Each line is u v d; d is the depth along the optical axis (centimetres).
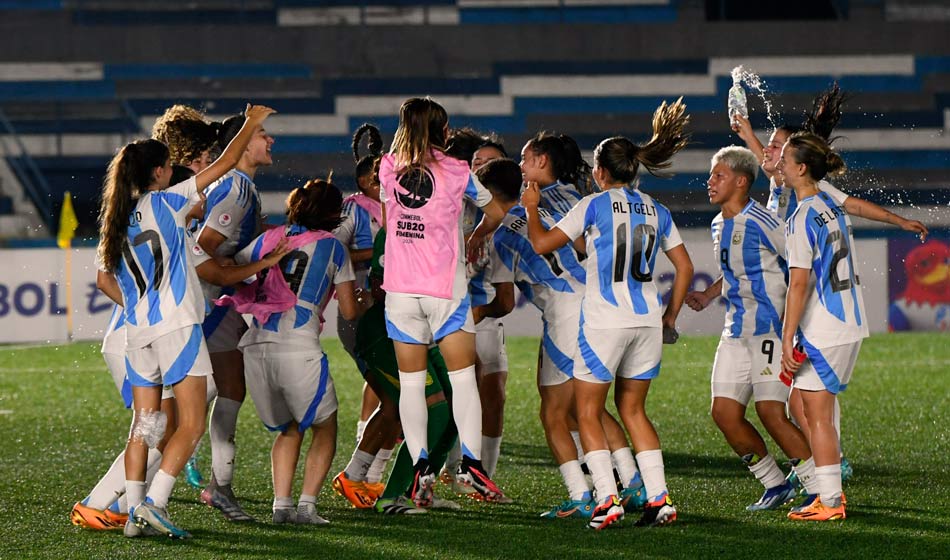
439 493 2067
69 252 5478
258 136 1875
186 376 1648
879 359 4256
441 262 1711
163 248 1645
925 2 7694
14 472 2316
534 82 7606
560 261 1844
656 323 1689
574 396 1841
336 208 1812
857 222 6856
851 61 7556
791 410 1989
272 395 1766
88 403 3450
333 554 1545
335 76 7631
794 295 1683
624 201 1689
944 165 7319
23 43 7525
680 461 2362
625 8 7800
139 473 1675
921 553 1504
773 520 1747
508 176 1866
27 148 7331
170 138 1944
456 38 7638
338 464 2409
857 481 2081
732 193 1911
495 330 2070
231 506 1812
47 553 1580
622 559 1494
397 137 1738
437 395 1862
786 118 7462
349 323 2250
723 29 7581
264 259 1716
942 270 5466
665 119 1717
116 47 7550
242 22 7825
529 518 1803
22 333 5431
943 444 2520
